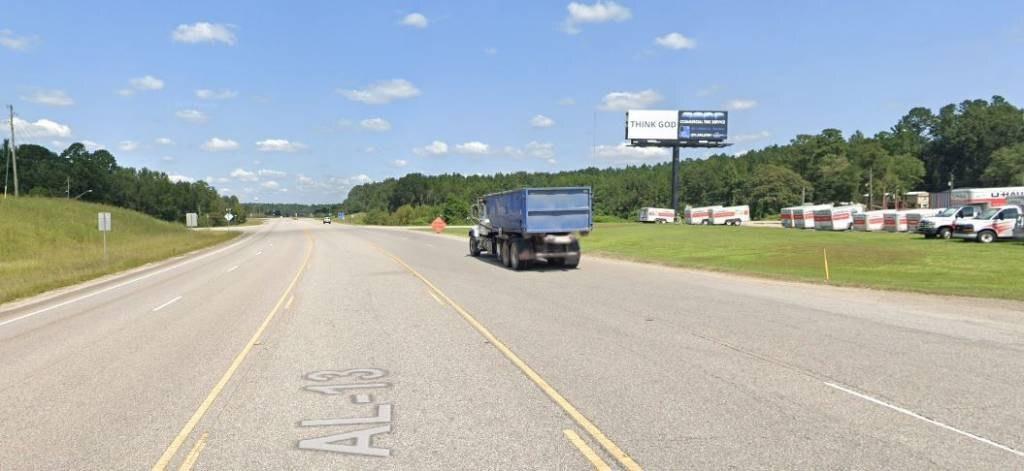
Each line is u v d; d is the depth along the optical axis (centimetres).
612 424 595
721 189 14350
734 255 3008
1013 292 1495
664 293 1611
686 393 696
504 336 1051
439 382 761
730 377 763
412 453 531
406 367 843
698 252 3231
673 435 564
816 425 586
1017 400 659
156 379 804
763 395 684
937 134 13125
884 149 13362
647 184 15638
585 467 495
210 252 4331
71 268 2853
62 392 751
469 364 853
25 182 12056
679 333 1055
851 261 2559
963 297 1477
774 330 1073
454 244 4438
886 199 11238
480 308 1386
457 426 598
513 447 540
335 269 2502
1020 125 11512
